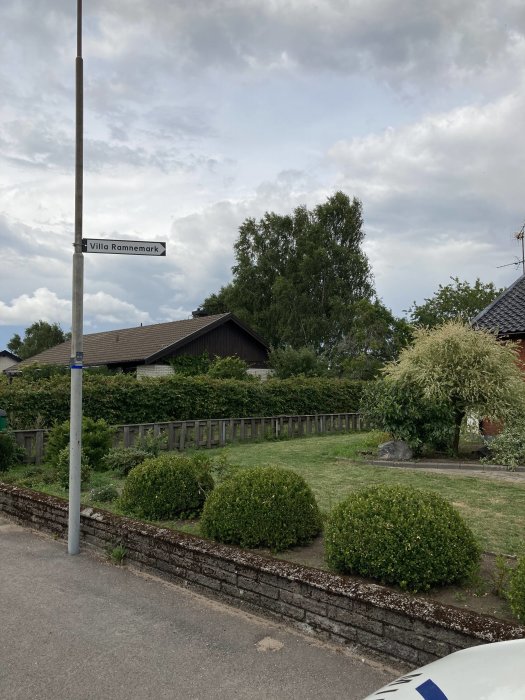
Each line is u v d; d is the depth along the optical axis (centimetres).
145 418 1565
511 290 1683
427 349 1204
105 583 504
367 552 419
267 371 3016
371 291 4497
